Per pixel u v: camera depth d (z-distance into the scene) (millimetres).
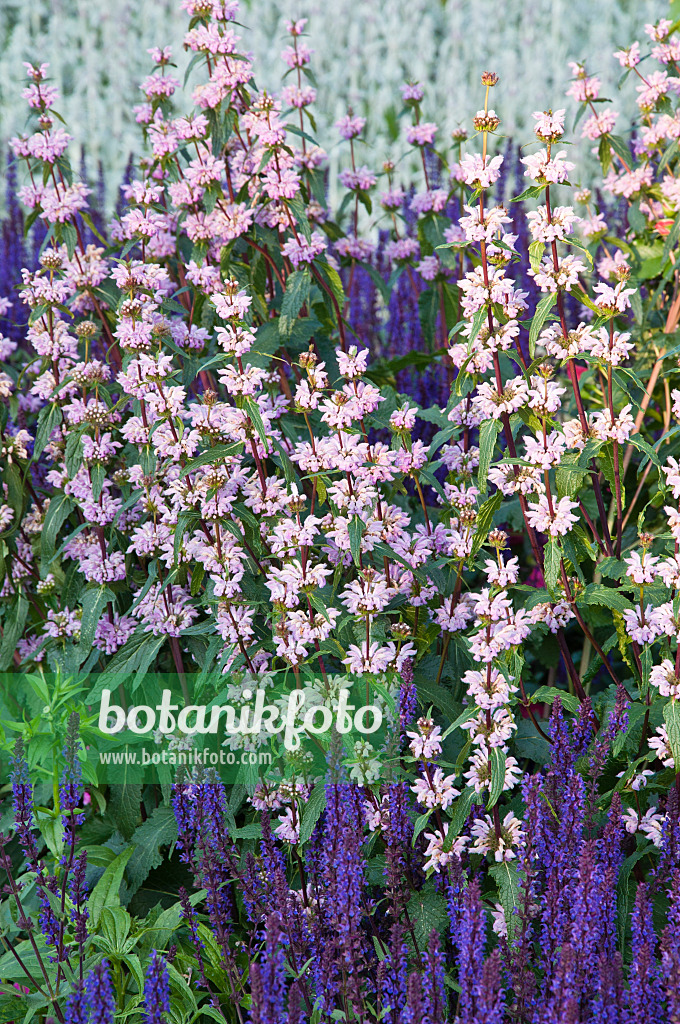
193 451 2551
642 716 2449
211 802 2396
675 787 2248
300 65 3396
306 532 2275
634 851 2473
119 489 3113
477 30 7316
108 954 2311
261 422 2406
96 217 4777
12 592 3098
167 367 2561
